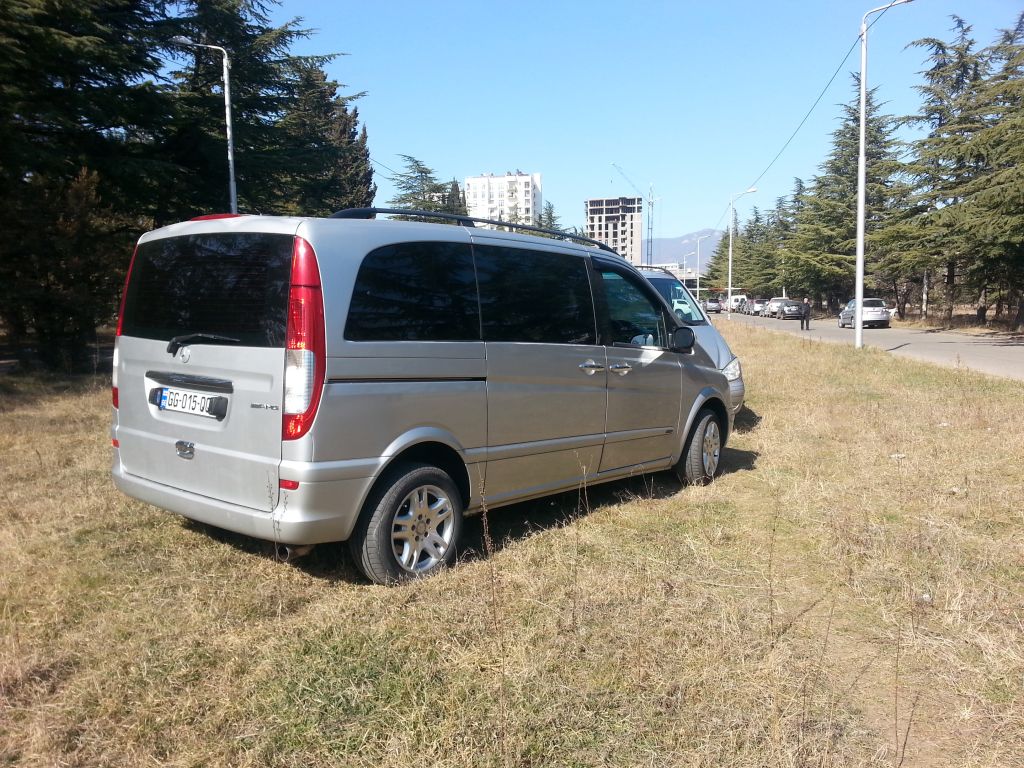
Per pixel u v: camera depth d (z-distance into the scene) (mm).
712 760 2473
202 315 3844
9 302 13008
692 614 3584
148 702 2736
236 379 3623
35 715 2654
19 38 16656
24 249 13250
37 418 8656
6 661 2986
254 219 3727
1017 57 26859
